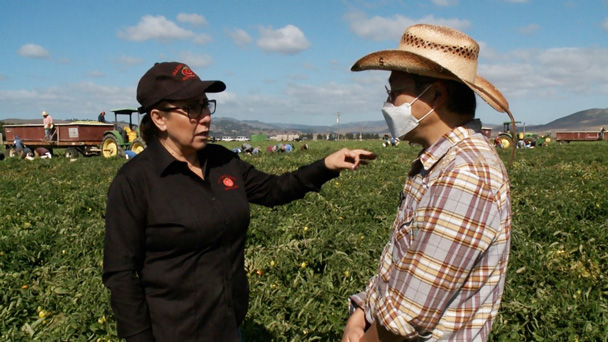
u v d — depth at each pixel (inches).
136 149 1068.5
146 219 104.5
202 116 105.1
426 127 86.7
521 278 222.7
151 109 104.7
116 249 102.2
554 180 553.3
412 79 85.5
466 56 83.5
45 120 1162.0
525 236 295.0
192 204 105.3
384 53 84.4
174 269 105.6
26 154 1125.1
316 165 118.4
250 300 203.2
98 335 184.4
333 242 261.1
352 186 491.5
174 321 105.8
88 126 1138.0
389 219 334.0
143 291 106.8
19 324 203.6
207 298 107.3
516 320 186.7
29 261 269.0
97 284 218.8
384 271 89.7
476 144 81.9
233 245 112.0
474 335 81.4
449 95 84.0
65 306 209.9
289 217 335.6
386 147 1716.3
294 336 171.3
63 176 687.1
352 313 103.2
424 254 76.5
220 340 109.8
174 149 109.1
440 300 76.1
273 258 248.1
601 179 571.2
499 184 77.6
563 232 295.7
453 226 74.8
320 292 205.9
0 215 373.1
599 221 345.1
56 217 350.6
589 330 173.3
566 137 2367.1
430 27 86.1
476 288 79.6
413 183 86.9
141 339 103.7
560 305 193.8
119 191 102.7
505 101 98.0
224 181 112.8
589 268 245.9
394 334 80.0
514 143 86.3
